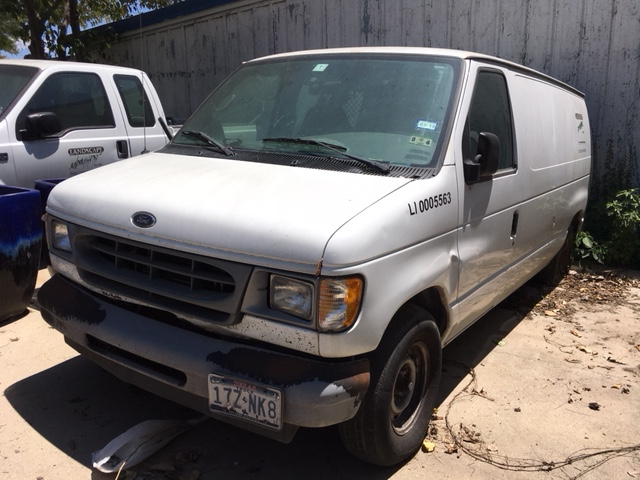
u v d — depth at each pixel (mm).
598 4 6883
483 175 3285
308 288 2348
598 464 3150
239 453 3084
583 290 6105
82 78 6176
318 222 2420
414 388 3127
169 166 3246
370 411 2676
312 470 2982
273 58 4070
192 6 10320
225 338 2584
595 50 7008
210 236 2506
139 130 6688
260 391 2398
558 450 3268
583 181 5809
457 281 3213
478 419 3545
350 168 2982
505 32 7508
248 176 2932
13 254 4340
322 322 2342
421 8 8000
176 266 2619
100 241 2939
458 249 3184
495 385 3977
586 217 7230
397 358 2736
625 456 3232
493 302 4074
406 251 2668
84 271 2994
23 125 5551
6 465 2896
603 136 7168
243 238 2443
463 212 3180
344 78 3557
